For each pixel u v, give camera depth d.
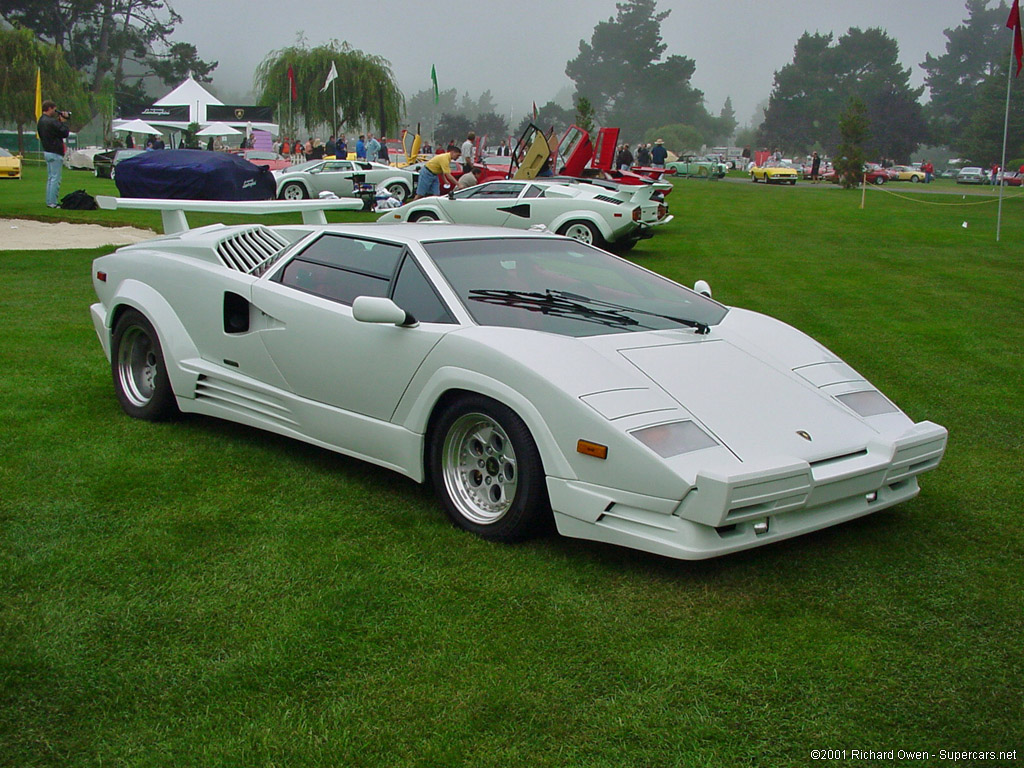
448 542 3.52
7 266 10.36
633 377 3.41
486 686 2.55
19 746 2.26
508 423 3.41
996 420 5.53
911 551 3.55
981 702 2.53
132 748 2.26
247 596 3.04
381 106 52.25
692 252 14.54
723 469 3.01
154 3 97.62
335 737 2.32
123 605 2.96
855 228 19.34
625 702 2.49
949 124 123.00
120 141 49.44
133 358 5.06
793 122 127.94
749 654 2.75
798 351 4.05
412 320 3.78
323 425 4.13
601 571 3.29
